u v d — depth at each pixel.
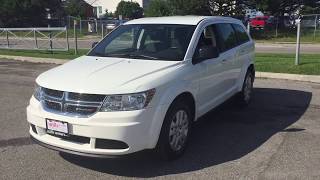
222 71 7.24
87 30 42.09
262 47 27.03
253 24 42.69
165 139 5.53
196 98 6.29
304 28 38.66
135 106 5.13
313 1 46.00
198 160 5.82
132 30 6.98
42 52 20.61
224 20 7.92
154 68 5.77
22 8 57.16
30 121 5.59
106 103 5.07
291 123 7.57
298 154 6.00
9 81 12.28
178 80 5.77
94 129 5.05
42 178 5.25
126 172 5.42
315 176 5.25
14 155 6.01
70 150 5.23
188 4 38.94
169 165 5.64
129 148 5.12
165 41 6.56
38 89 5.60
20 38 21.48
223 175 5.31
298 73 12.21
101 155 5.12
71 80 5.39
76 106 5.15
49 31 20.75
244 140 6.65
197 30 6.70
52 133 5.32
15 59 18.59
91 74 5.54
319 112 8.34
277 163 5.67
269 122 7.64
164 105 5.43
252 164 5.66
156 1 41.78
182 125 5.93
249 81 8.88
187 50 6.30
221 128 7.29
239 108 8.65
